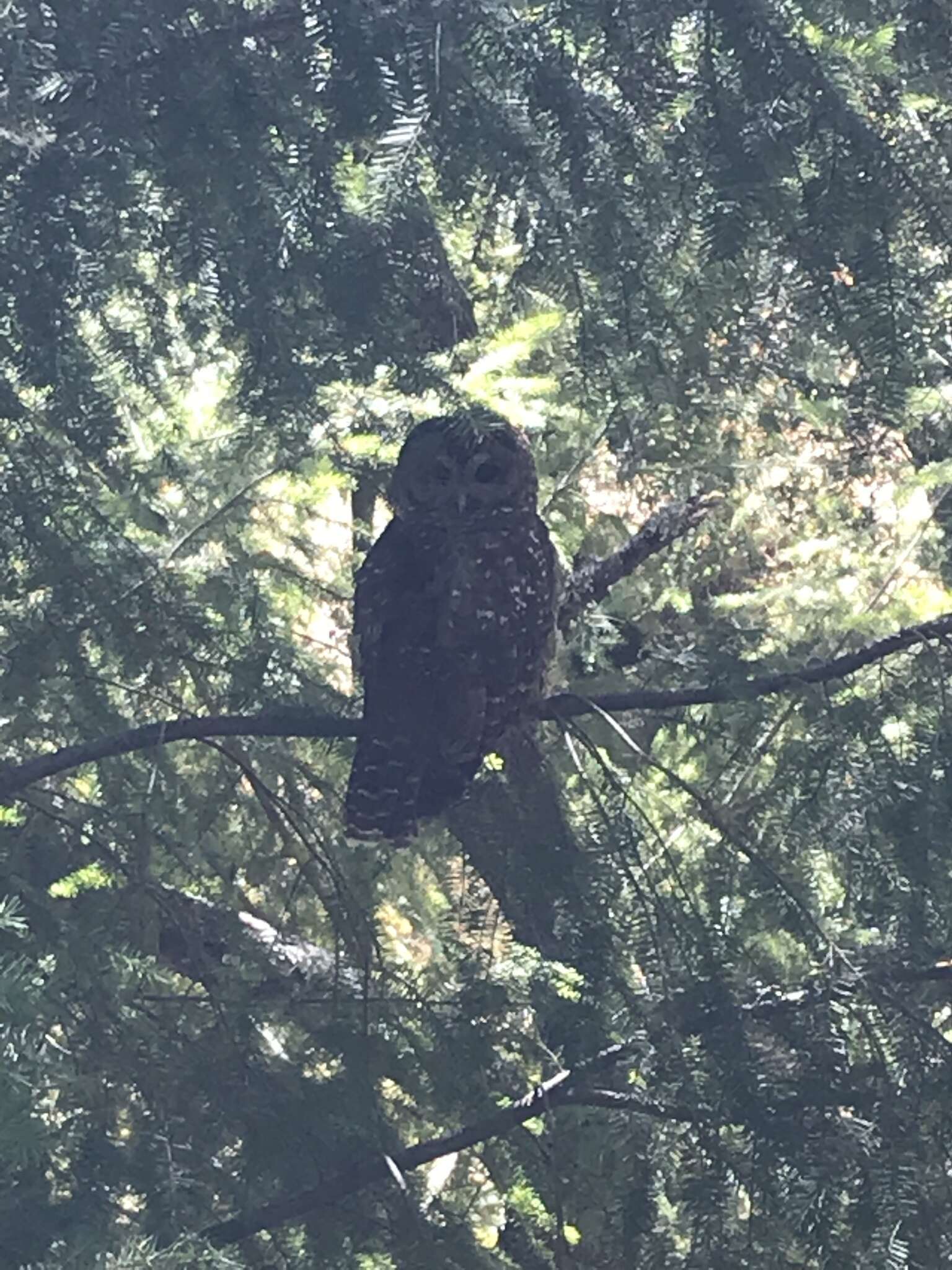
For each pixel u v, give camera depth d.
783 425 4.69
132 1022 3.33
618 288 2.86
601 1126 3.50
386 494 4.15
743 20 2.58
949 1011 4.17
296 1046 3.87
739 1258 3.17
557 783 4.18
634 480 4.31
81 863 3.59
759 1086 3.16
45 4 2.80
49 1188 2.93
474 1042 3.52
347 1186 3.30
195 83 2.78
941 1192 3.18
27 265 2.83
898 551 4.94
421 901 4.75
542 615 4.04
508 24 2.69
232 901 4.24
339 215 2.84
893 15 2.76
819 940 3.46
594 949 3.47
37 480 3.34
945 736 3.43
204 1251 2.83
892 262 2.70
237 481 3.74
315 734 3.78
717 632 4.03
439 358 3.46
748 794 3.76
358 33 2.68
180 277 3.03
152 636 3.42
